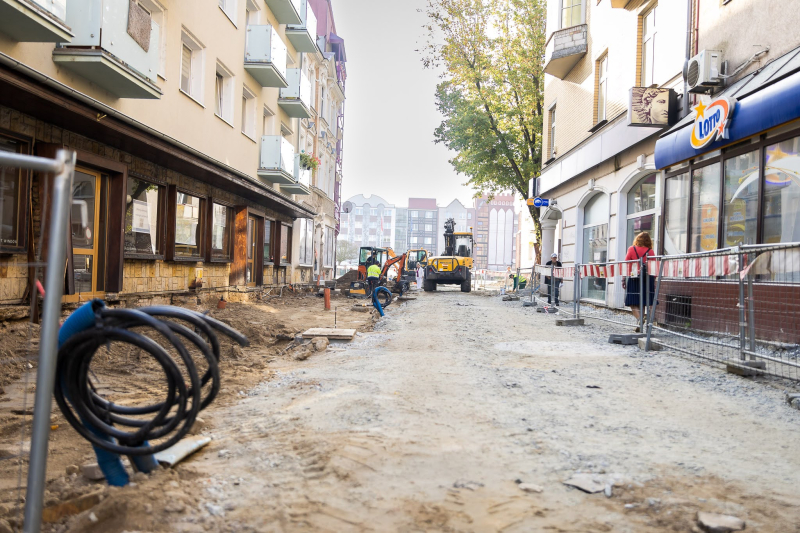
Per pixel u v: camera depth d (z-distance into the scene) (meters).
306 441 3.86
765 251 6.52
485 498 3.00
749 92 8.90
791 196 8.37
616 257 16.00
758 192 9.10
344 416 4.60
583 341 10.08
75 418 3.03
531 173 29.97
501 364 7.51
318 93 33.03
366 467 3.40
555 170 21.86
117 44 9.60
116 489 2.97
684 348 8.36
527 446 3.93
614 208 16.27
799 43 8.69
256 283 21.55
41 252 2.77
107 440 3.08
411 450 3.72
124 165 11.46
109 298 11.22
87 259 10.73
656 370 7.12
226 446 3.91
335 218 41.94
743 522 2.68
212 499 2.94
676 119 12.54
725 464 3.62
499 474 3.37
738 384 6.21
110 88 10.55
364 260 33.16
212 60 16.05
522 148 30.38
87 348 2.91
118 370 6.91
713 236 10.54
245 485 3.15
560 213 23.91
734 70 10.32
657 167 12.26
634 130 14.35
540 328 12.33
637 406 5.25
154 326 2.84
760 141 9.02
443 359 7.84
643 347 8.92
